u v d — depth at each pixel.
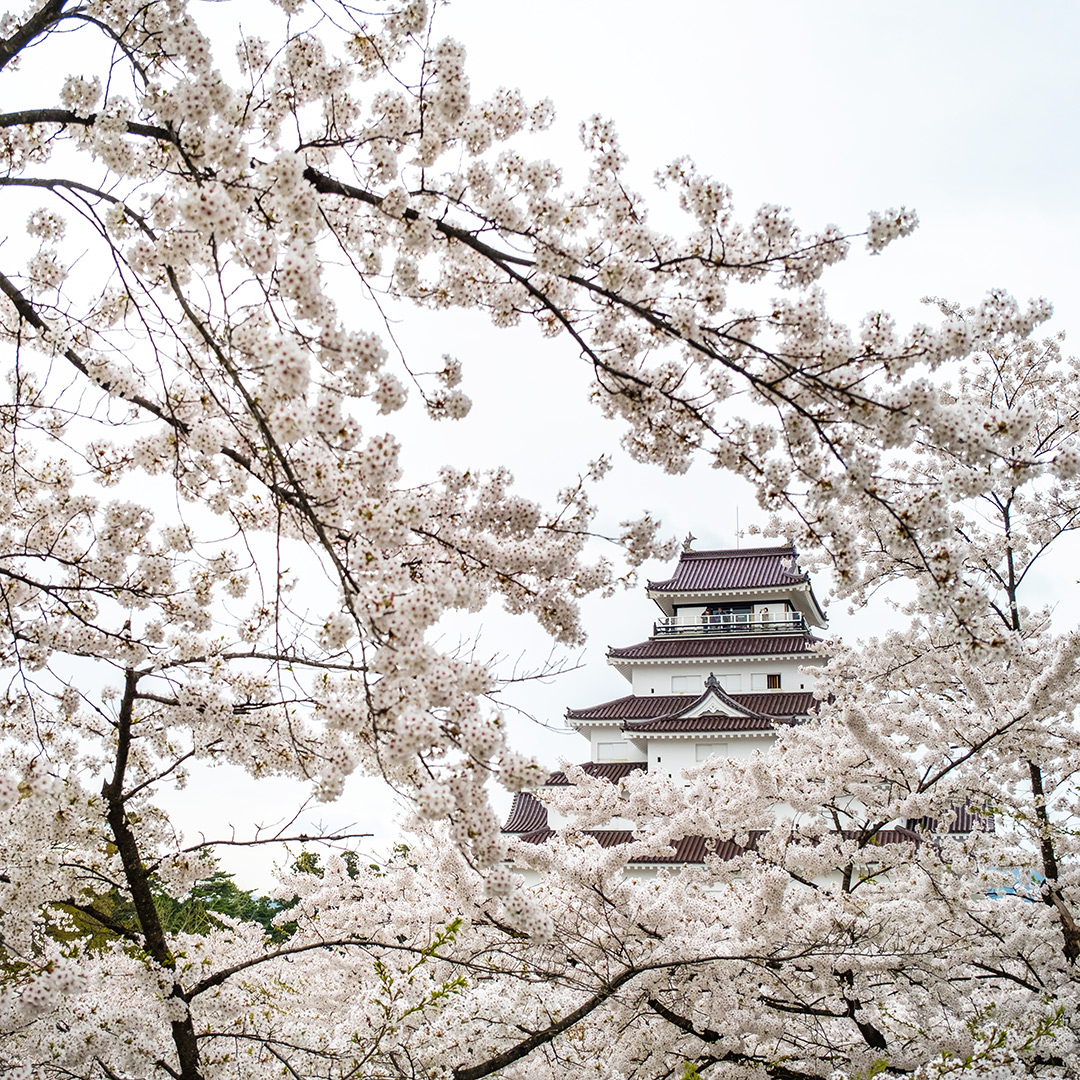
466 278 4.53
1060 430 10.23
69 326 4.48
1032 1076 7.26
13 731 5.19
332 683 5.00
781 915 7.54
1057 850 9.33
